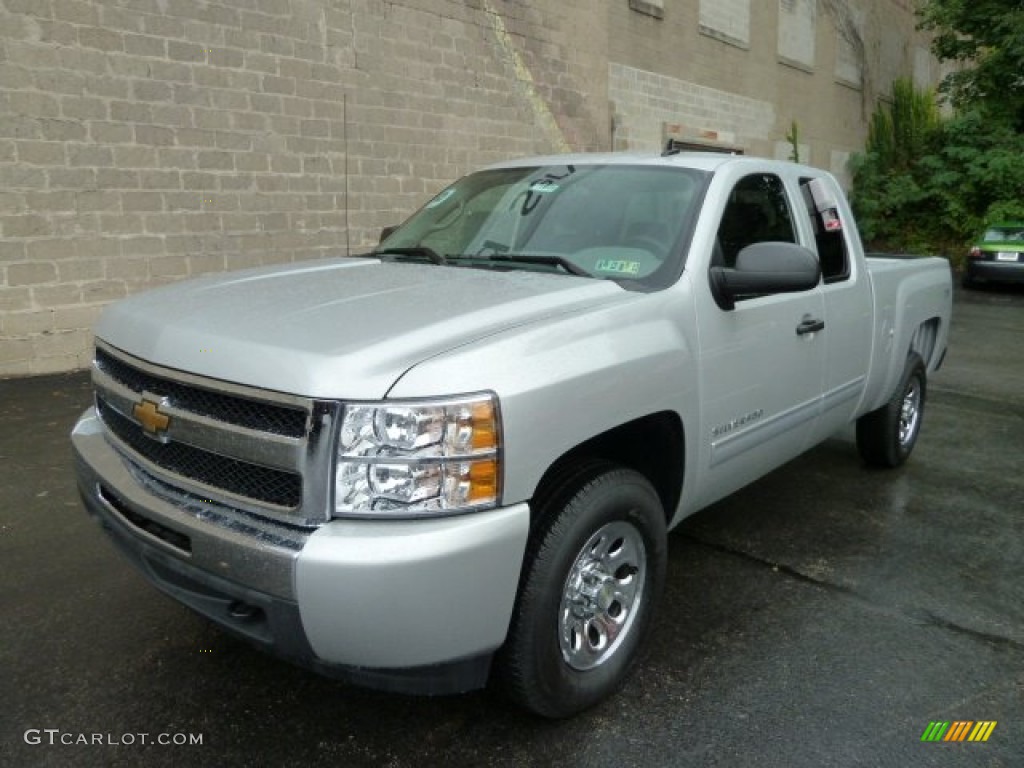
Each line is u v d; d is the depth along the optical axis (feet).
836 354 13.89
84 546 13.32
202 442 7.97
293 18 28.76
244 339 8.04
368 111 31.86
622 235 11.21
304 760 8.48
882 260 18.06
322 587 6.97
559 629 8.53
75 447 9.95
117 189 25.02
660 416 9.92
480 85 36.70
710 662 10.41
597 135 45.27
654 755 8.64
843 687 9.93
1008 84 68.33
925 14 71.67
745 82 60.70
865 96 82.28
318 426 7.19
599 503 8.65
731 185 11.90
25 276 23.57
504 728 9.04
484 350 7.77
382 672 7.50
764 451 12.29
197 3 26.09
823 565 13.37
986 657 10.70
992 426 22.13
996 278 50.72
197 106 26.53
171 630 10.90
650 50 49.55
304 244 30.19
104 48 24.20
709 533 14.62
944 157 71.92
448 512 7.29
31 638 10.62
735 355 11.01
